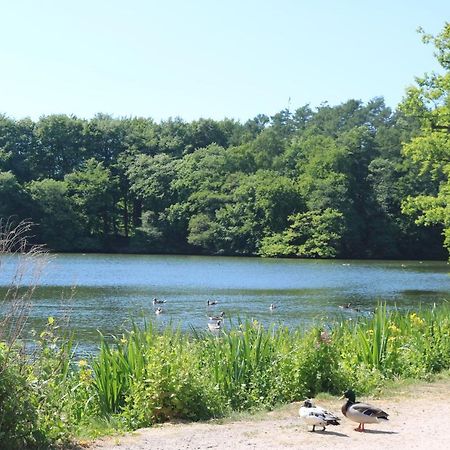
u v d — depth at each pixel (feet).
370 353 48.03
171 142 398.42
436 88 102.53
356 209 331.77
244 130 453.17
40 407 29.07
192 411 35.68
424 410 37.60
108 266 234.17
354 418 32.91
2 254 29.89
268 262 279.08
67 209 314.96
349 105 531.09
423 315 58.75
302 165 362.12
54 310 110.32
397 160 348.79
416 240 323.57
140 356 37.60
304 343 42.80
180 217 336.29
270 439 31.04
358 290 166.61
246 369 40.73
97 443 29.89
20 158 355.97
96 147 374.02
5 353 27.66
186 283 178.50
